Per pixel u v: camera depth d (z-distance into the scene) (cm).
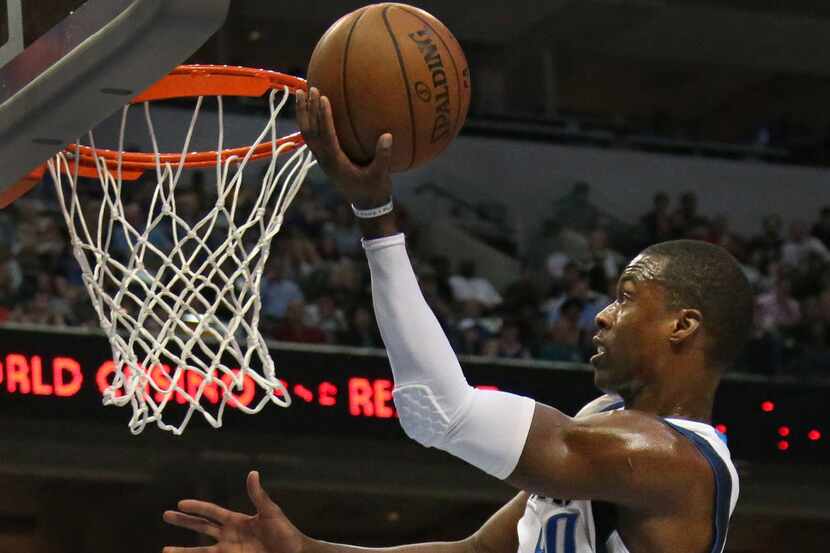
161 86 362
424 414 259
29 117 274
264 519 290
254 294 367
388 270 257
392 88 261
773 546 1261
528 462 259
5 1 289
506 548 306
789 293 1500
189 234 368
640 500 262
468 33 1953
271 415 934
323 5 1852
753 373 1275
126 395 350
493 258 1584
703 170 1811
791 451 1040
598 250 1543
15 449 893
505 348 1268
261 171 1186
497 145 1759
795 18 1939
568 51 2047
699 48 2031
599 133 1795
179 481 969
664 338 279
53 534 1180
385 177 256
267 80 363
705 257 284
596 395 1002
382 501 1198
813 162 1856
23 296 1180
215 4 247
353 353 959
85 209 1140
